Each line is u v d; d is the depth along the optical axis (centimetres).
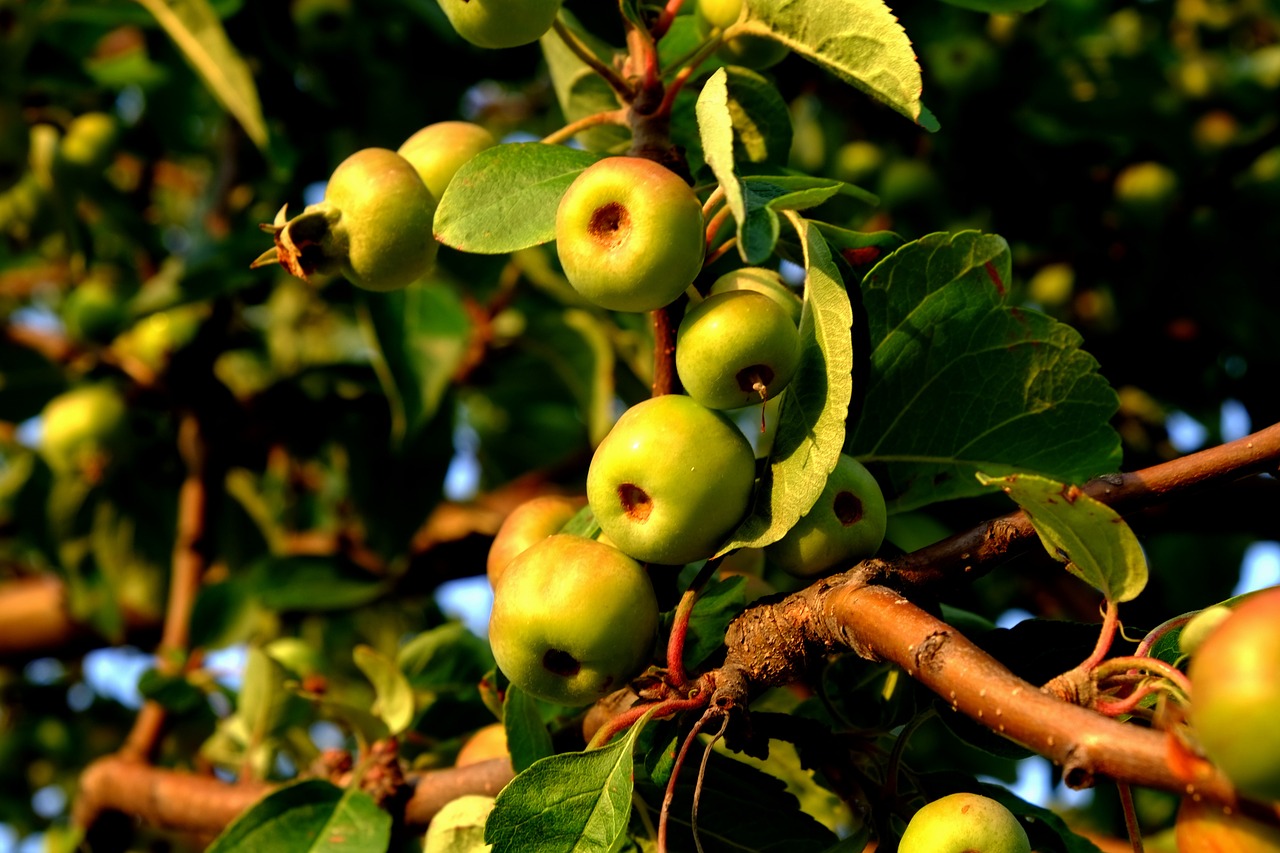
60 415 105
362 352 132
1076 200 95
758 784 61
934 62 95
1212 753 49
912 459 61
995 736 59
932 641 54
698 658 60
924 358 61
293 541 114
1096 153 95
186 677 79
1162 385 96
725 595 61
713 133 55
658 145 61
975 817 55
